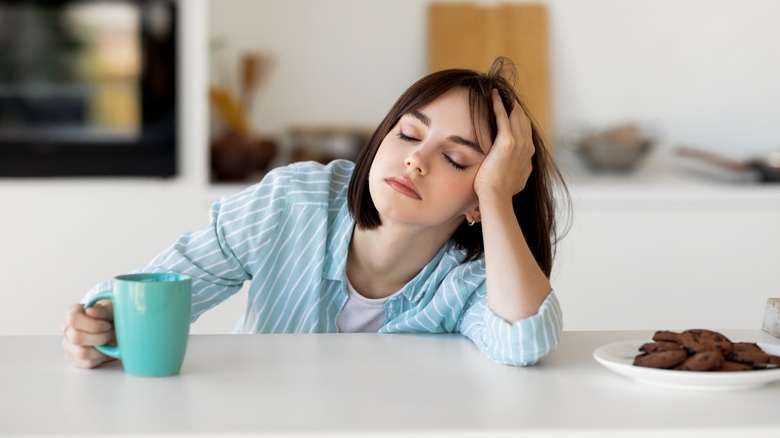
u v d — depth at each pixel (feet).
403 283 4.60
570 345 4.00
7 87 8.86
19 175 8.83
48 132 8.89
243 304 8.93
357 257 4.55
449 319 4.35
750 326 9.55
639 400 3.06
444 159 4.09
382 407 2.93
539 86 10.39
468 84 4.25
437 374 3.42
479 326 3.96
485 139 4.16
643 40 10.66
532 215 4.68
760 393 3.16
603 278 9.39
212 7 10.19
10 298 8.78
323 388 3.17
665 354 3.23
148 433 2.63
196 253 4.43
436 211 4.09
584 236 9.35
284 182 4.60
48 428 2.68
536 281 3.78
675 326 9.48
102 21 8.86
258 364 3.51
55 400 2.99
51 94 8.88
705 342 3.33
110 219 8.89
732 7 10.69
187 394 3.07
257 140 9.47
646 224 9.41
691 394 3.14
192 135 8.98
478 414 2.85
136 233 8.93
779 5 10.69
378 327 4.63
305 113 10.34
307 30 10.30
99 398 3.02
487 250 3.93
